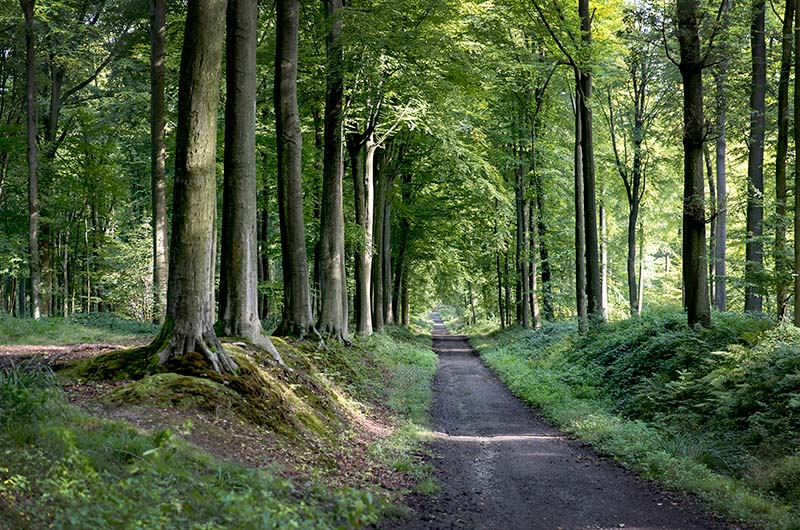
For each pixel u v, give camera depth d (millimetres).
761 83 19141
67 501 4344
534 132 30406
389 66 17422
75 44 26906
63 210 30500
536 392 16641
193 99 8930
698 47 14609
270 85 23703
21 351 13102
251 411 8336
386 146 27594
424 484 7930
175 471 5531
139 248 31359
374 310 29547
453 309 94750
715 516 7105
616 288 41969
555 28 20641
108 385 8430
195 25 8836
